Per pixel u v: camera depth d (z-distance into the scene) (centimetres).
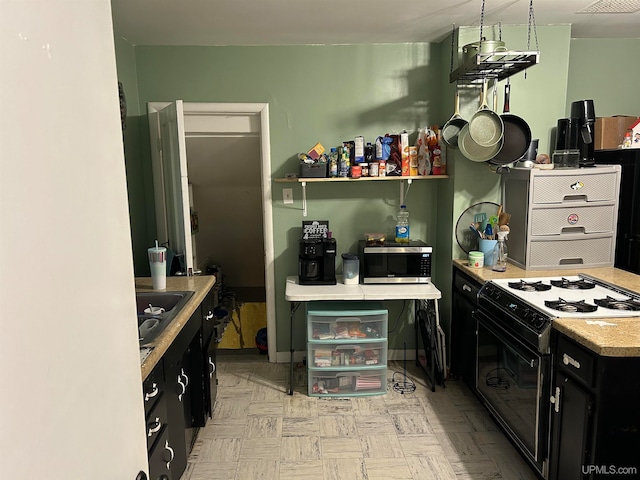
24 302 47
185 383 209
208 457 240
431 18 268
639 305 206
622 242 287
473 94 294
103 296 65
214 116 331
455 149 303
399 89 326
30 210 48
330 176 319
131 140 309
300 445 250
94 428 61
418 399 296
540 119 301
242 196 446
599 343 167
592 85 333
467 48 268
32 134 49
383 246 311
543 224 277
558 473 196
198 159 378
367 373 302
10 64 46
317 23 273
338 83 325
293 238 342
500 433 258
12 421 45
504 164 281
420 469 229
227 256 512
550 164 289
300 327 353
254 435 259
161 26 273
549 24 289
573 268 282
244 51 319
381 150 315
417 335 345
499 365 246
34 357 48
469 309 288
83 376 59
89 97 62
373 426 267
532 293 233
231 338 404
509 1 242
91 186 62
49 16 53
